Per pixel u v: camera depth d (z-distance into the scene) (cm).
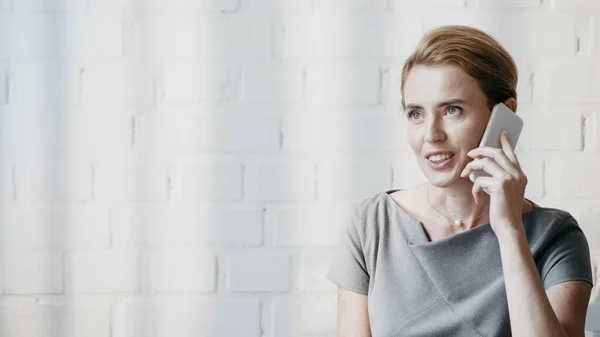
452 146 151
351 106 193
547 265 155
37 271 195
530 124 192
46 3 195
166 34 194
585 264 155
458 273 158
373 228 168
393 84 193
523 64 192
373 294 164
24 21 195
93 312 195
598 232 192
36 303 195
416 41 192
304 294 194
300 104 194
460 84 149
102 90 194
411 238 164
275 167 194
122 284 195
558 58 192
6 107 195
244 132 194
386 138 193
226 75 194
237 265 194
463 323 155
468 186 160
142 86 194
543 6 192
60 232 195
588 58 192
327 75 193
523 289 142
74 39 195
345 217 191
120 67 194
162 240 195
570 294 150
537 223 159
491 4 192
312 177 193
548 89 192
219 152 194
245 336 195
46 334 195
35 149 195
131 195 195
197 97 194
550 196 192
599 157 192
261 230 194
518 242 145
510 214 146
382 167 193
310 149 194
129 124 195
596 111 192
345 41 193
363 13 193
